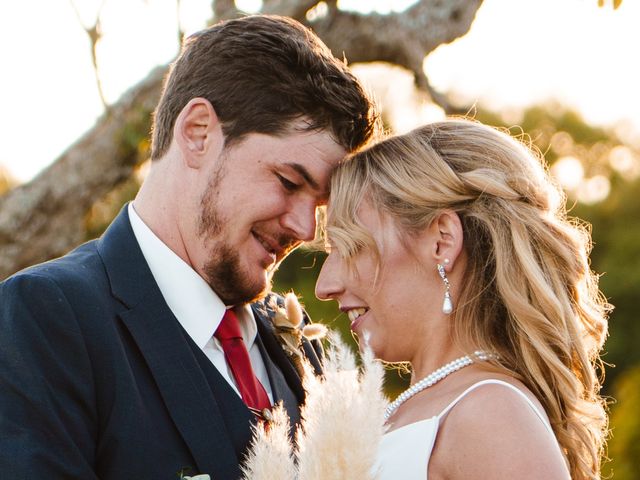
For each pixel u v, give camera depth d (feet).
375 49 20.42
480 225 9.36
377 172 9.52
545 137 84.02
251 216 9.64
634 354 66.54
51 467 8.34
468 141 9.57
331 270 9.62
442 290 9.34
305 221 9.84
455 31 20.94
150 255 9.71
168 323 9.38
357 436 7.95
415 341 9.48
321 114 9.70
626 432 41.27
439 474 8.60
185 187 9.73
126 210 10.07
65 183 19.81
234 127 9.62
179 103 9.87
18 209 19.74
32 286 8.83
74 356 8.75
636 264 69.62
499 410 8.49
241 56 9.70
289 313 10.75
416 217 9.32
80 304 8.96
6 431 8.40
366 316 9.59
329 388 8.20
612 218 76.33
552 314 9.15
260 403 9.84
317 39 10.03
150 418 9.00
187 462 9.00
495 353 9.27
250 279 9.83
